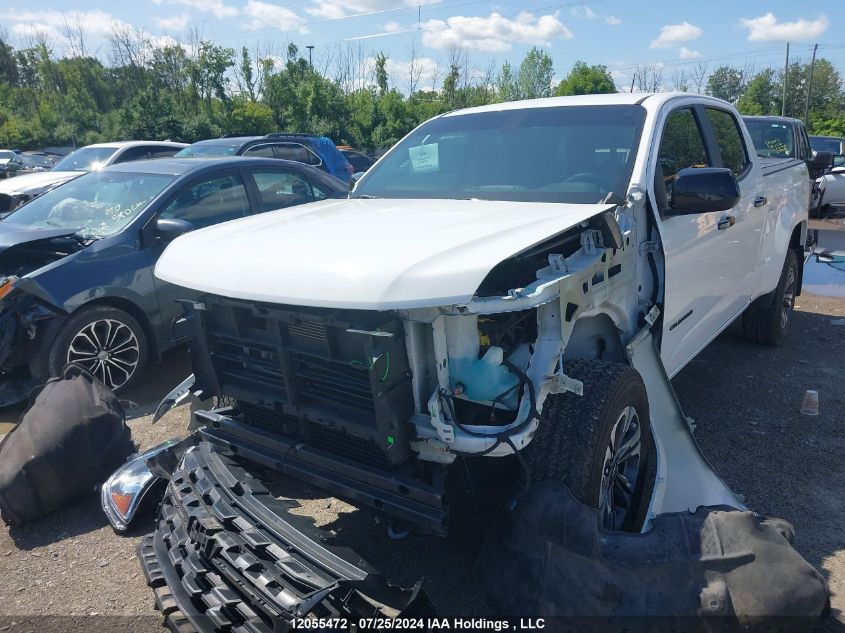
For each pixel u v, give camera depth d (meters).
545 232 2.57
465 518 2.71
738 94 65.81
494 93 53.75
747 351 6.15
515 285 2.57
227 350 2.87
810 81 56.50
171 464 3.40
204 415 3.10
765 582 2.32
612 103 3.95
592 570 2.36
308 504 3.71
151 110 35.88
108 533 3.62
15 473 3.62
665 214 3.51
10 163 29.08
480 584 2.56
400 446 2.38
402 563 3.20
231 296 2.54
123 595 3.13
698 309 4.10
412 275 2.23
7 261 5.45
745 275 4.91
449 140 4.17
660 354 3.62
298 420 2.70
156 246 5.59
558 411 2.63
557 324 2.47
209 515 2.48
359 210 3.34
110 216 5.75
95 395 4.07
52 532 3.64
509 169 3.77
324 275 2.35
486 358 2.41
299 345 2.56
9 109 58.25
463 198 3.68
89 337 5.19
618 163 3.52
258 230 2.99
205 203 6.08
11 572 3.31
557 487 2.49
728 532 2.44
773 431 4.52
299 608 2.00
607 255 2.91
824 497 3.71
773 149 8.27
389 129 39.91
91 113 49.38
